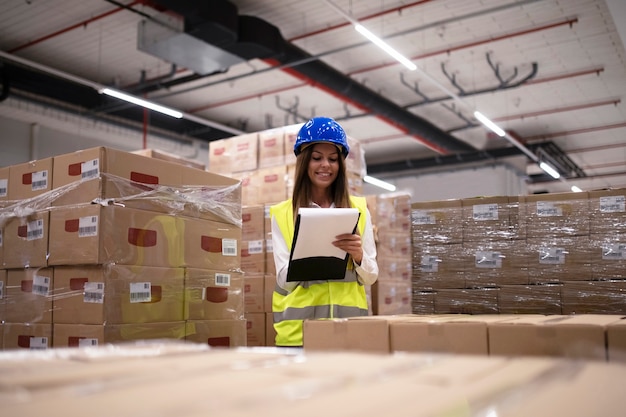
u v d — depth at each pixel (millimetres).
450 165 12500
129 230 2059
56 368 715
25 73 7590
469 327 1414
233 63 6824
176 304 2197
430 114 10594
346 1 6527
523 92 9266
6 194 2357
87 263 1982
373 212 4238
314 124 2342
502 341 1375
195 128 10336
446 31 7258
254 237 3568
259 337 3455
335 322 1562
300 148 2393
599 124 10797
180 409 477
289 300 2230
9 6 6543
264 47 6457
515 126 10992
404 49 7777
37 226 2184
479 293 2316
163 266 2164
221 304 2402
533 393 568
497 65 8227
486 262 2322
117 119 9359
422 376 638
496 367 705
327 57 8086
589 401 547
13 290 2256
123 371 686
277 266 2271
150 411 469
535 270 2244
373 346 1507
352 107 9930
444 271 2391
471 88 9203
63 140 9453
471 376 641
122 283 2012
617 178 14234
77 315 2018
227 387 577
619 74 8547
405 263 4523
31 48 7645
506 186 12461
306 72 7602
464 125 11227
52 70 7102
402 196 4625
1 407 487
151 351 894
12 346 2209
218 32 6043
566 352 1306
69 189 2100
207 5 5824
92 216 1997
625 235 2129
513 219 2311
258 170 3799
